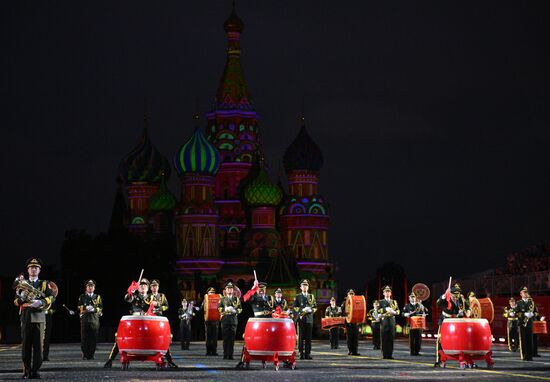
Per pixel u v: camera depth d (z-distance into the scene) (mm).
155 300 52375
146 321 44531
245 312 160750
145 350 44406
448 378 39969
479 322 47750
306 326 58719
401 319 169500
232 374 41812
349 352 66562
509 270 122375
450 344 47875
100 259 167000
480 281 117875
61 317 161625
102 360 57031
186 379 38156
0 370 45594
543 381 38500
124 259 168750
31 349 38625
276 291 52125
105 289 166875
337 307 85062
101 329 130750
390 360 57875
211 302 66062
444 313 49656
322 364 51719
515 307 58781
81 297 59906
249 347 45969
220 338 137375
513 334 75688
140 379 38000
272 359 45719
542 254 120938
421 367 48781
